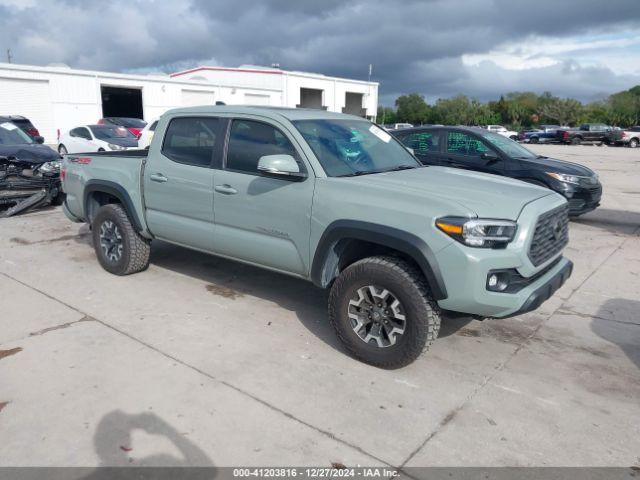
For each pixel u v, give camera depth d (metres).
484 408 3.35
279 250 4.27
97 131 16.45
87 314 4.68
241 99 39.94
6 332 4.29
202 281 5.64
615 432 3.14
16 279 5.61
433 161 8.78
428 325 3.55
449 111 94.19
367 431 3.08
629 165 21.52
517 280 3.51
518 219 3.49
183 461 2.79
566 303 5.28
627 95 81.00
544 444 3.01
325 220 3.88
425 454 2.89
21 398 3.32
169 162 5.00
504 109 93.25
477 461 2.85
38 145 9.91
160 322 4.54
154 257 6.49
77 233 7.73
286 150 4.20
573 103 81.44
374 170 4.39
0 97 27.28
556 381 3.72
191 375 3.65
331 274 4.04
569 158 25.61
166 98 35.00
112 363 3.79
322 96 47.16
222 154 4.60
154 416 3.16
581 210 8.31
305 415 3.22
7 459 2.78
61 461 2.77
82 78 30.30
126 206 5.41
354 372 3.76
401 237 3.50
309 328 4.50
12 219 8.67
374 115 52.28
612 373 3.86
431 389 3.56
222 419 3.15
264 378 3.64
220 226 4.68
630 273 6.30
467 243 3.33
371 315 3.76
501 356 4.09
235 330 4.41
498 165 8.37
